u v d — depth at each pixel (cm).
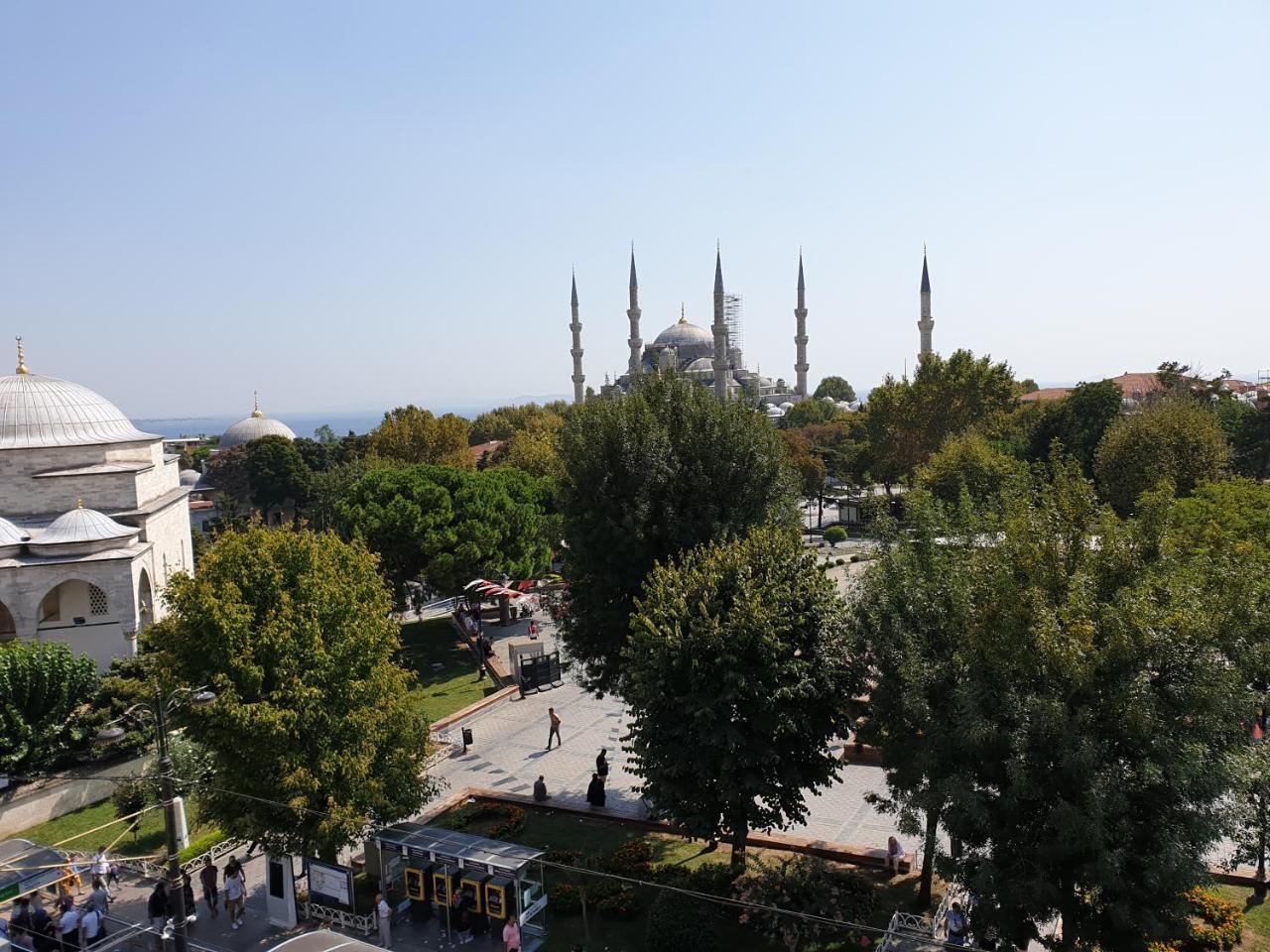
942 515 2175
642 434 2819
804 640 2134
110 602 4222
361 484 5403
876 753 3148
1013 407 9662
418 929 2131
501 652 4888
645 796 2209
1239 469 6819
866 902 2059
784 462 3014
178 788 2394
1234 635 1541
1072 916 1611
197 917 2250
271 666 2139
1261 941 1872
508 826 2623
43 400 5012
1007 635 1638
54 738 2962
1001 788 1695
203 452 15375
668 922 1895
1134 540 1717
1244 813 1521
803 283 15775
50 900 2259
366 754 2156
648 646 2103
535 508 5778
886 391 9256
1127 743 1533
